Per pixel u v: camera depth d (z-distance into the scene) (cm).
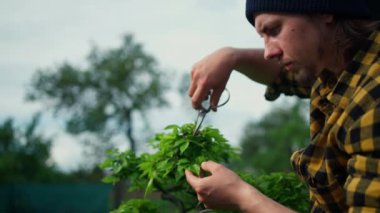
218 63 240
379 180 149
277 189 271
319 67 178
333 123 171
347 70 168
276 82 256
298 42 172
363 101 158
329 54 175
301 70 180
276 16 173
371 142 152
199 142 232
